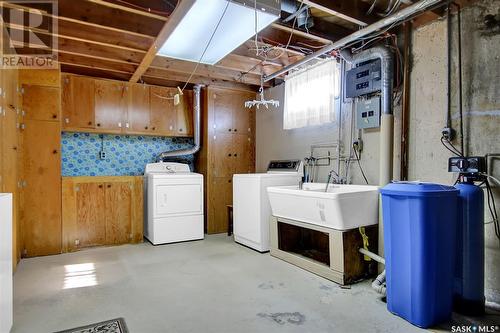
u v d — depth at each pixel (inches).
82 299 97.1
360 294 99.9
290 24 119.1
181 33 107.0
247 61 166.7
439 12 104.8
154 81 195.2
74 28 122.3
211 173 198.1
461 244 85.7
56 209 151.7
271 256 143.9
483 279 86.0
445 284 81.2
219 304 93.0
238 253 149.3
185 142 210.8
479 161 90.0
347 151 143.2
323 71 148.6
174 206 171.8
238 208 168.1
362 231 111.6
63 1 105.9
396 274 85.4
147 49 133.3
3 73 111.0
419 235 79.2
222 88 201.8
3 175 111.3
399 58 119.7
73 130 168.1
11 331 77.9
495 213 92.2
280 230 141.3
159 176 168.6
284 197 131.3
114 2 98.6
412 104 115.3
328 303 93.4
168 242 169.9
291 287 106.0
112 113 178.2
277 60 165.8
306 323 81.5
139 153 196.2
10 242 77.2
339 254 109.0
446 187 82.5
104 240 164.4
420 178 112.3
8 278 75.1
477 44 96.7
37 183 147.9
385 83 115.6
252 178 155.5
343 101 144.9
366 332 76.9
